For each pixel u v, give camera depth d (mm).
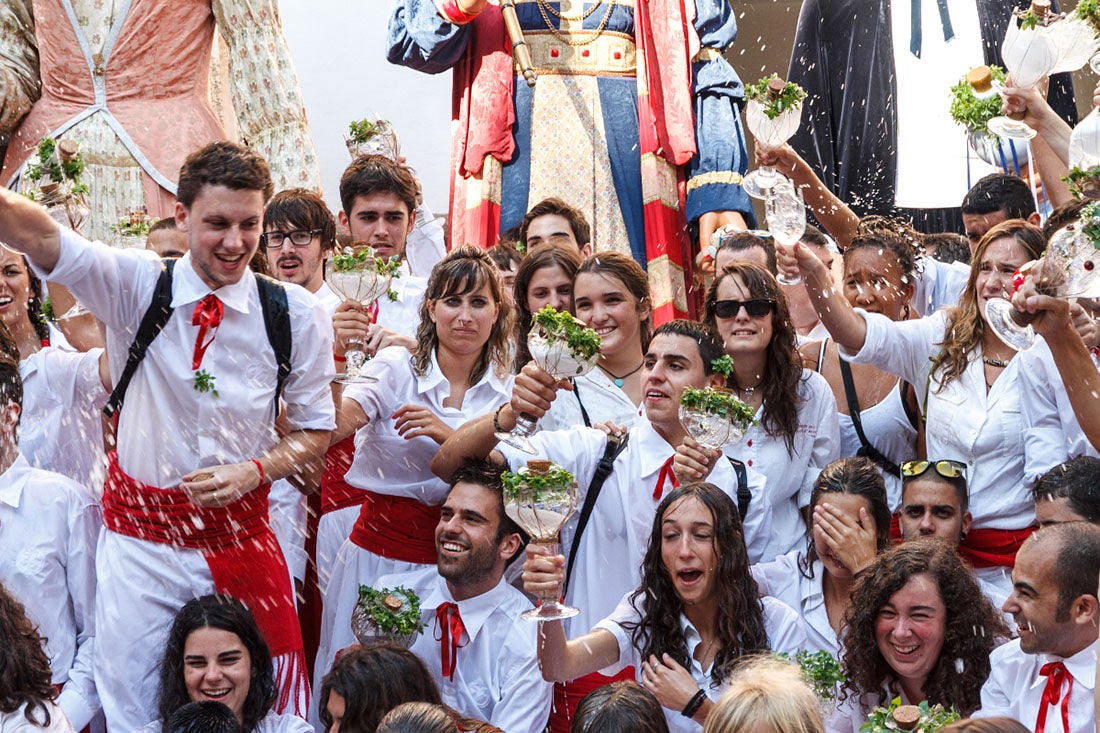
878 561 7605
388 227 10406
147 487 7715
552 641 7586
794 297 10750
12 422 8328
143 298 7480
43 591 8258
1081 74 15906
